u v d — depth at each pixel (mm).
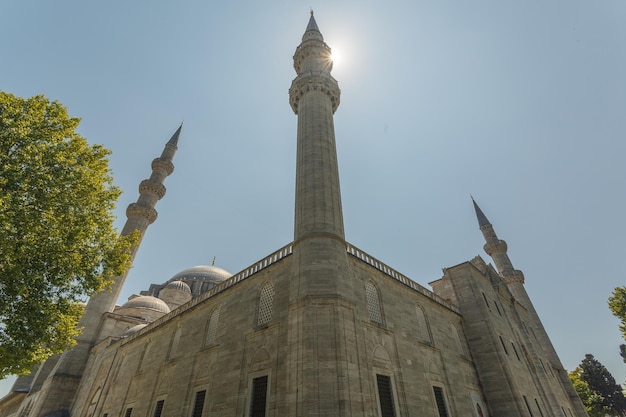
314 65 30812
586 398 65812
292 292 17516
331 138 24922
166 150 59312
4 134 14430
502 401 25703
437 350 24281
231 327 22000
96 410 31359
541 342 46688
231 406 18125
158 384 25609
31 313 14812
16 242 13789
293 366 14969
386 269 24906
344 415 13203
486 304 31812
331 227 19359
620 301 37625
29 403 40312
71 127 17422
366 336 18547
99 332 42156
